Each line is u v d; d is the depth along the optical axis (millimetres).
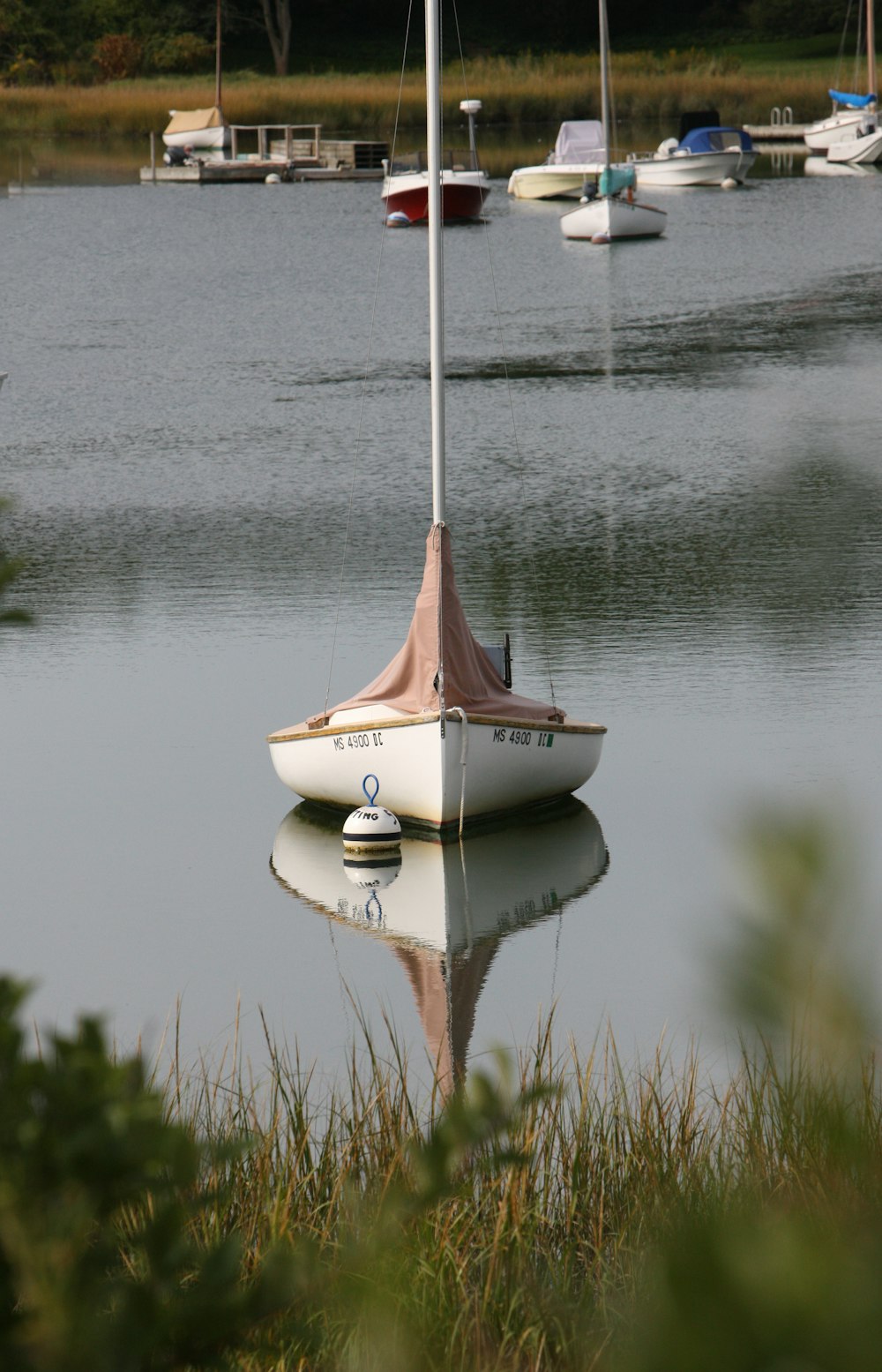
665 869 34250
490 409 83812
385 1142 18422
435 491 38188
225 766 40500
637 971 29406
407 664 38125
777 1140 16438
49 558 58969
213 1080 24266
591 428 78812
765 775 37281
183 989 29188
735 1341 2516
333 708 38438
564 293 122062
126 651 48594
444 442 38406
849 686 43250
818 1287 2498
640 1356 2625
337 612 51812
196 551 59688
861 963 2998
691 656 46125
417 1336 11930
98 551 59781
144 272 134375
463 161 167375
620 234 148125
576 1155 18672
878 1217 2662
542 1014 27562
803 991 2994
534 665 45812
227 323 111812
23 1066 5762
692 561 56094
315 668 46750
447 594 37719
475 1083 6789
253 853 35844
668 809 36938
